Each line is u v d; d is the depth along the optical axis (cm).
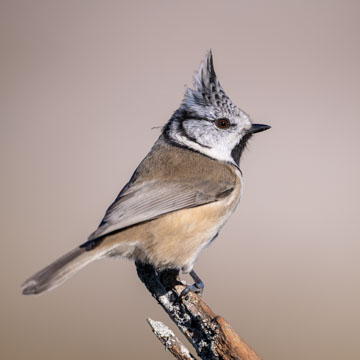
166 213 796
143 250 787
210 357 679
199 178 841
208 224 828
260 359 651
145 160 879
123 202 790
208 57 916
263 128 934
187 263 816
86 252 730
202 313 716
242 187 904
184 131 905
